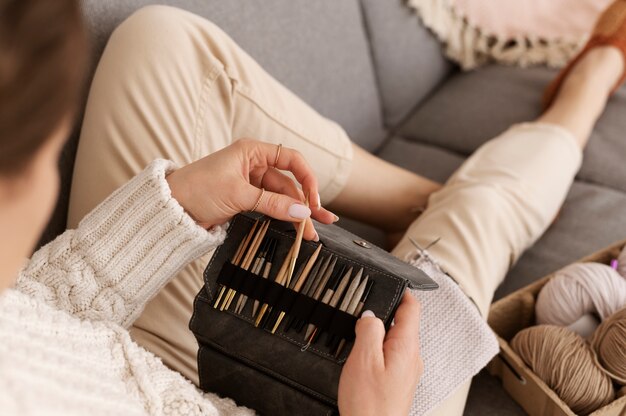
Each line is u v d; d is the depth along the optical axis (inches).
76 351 22.1
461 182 42.4
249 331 25.9
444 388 31.0
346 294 24.8
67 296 25.9
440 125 55.6
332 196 42.6
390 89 56.1
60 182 36.2
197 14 40.7
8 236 12.5
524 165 43.1
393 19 54.3
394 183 44.4
